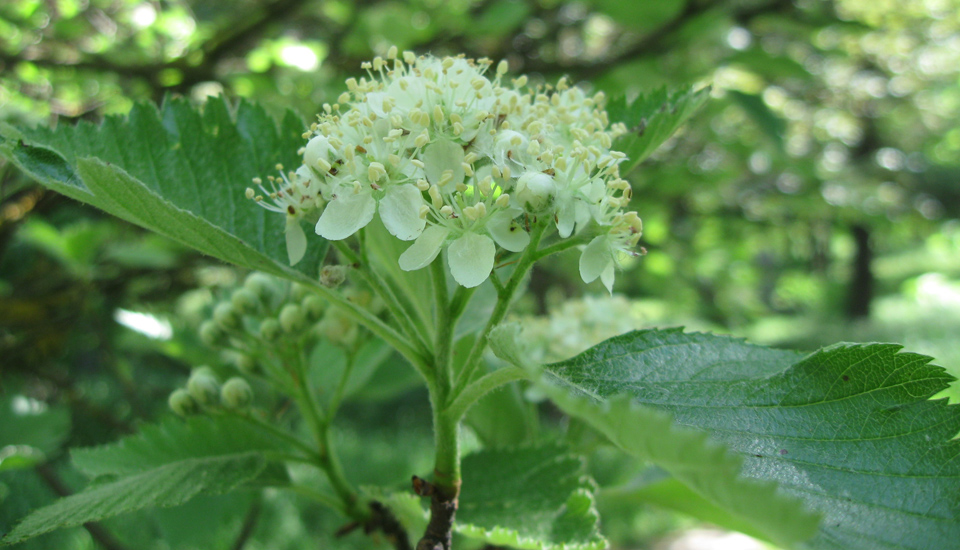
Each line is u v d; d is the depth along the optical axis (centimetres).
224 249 14
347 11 47
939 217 128
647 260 62
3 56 34
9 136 14
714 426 14
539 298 50
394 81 15
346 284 20
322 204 15
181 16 42
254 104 17
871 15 79
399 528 17
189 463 16
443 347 14
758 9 45
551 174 14
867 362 14
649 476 18
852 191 64
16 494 42
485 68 16
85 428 47
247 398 17
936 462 13
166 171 16
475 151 14
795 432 13
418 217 14
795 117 87
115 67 35
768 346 14
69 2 38
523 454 16
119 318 23
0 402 25
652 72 42
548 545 15
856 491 13
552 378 14
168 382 61
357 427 96
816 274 199
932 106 127
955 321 138
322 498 17
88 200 14
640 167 45
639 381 14
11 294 38
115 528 41
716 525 17
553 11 50
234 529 50
